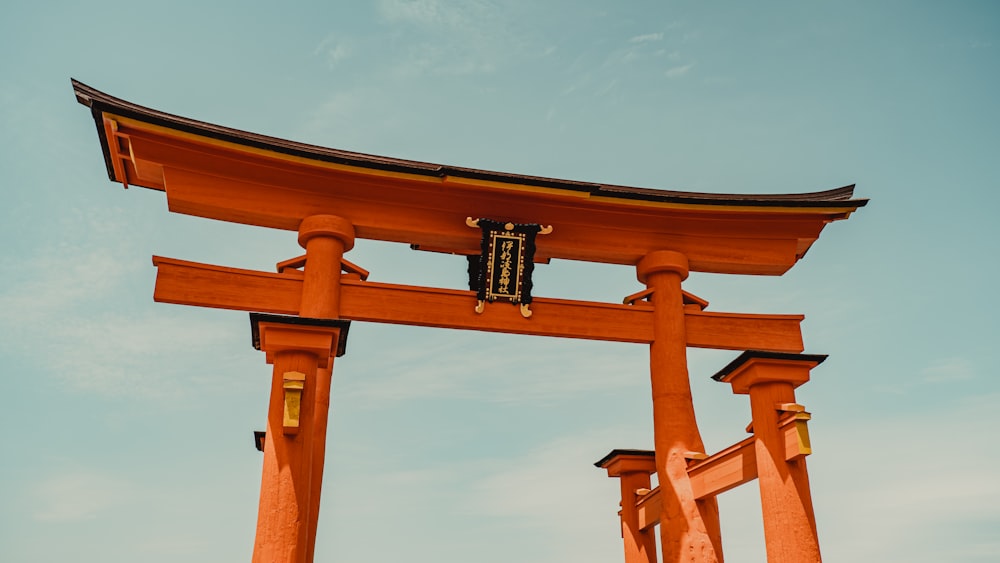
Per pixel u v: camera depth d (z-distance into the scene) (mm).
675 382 15062
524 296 15031
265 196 14562
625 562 16062
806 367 12648
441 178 14578
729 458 13305
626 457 16375
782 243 16734
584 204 15484
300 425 11758
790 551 11680
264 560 11203
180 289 13531
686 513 14102
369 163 14320
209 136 13594
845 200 15945
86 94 13156
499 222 15016
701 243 16375
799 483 12016
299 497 11523
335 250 14500
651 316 15703
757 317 16078
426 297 14664
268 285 14031
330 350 12227
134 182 14898
